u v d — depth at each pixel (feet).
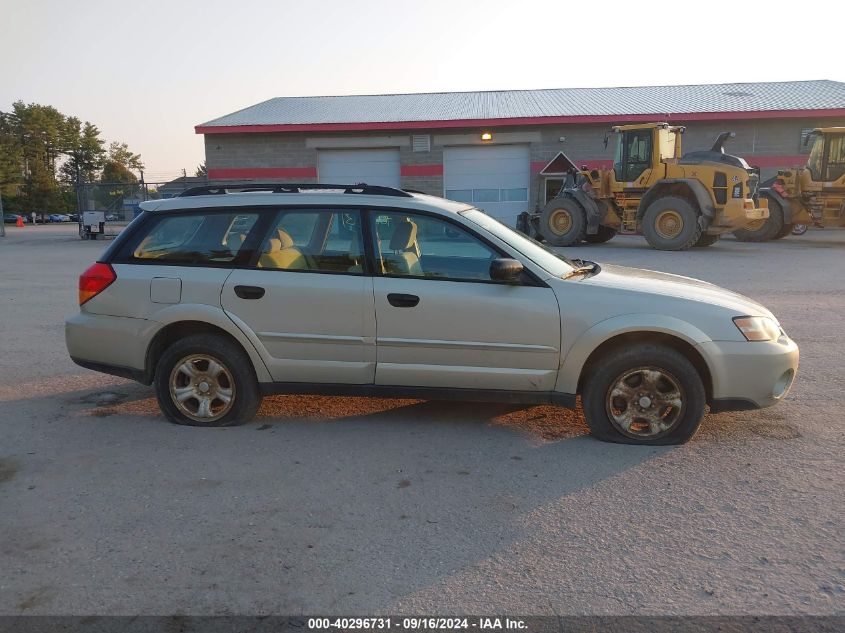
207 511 11.94
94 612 9.14
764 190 65.05
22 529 11.32
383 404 17.80
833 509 11.85
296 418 16.72
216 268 15.83
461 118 83.76
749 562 10.23
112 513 11.87
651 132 57.98
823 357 22.08
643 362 14.55
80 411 17.34
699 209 56.95
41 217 285.02
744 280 38.99
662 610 9.12
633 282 15.35
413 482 13.10
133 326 15.98
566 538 10.97
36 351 23.94
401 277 15.20
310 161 87.45
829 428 15.78
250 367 15.89
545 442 15.10
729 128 81.76
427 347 15.06
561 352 14.69
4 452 14.62
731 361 14.32
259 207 16.02
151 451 14.65
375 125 84.28
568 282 14.87
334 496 12.51
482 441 15.20
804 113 78.84
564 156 83.25
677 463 13.88
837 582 9.71
